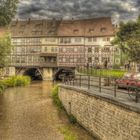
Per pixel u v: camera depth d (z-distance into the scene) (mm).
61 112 29172
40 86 59250
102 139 18016
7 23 29438
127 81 23703
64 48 80125
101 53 77000
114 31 76750
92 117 20047
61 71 83250
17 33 84000
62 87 31688
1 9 28438
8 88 53812
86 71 50500
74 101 25094
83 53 78625
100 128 18422
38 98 39750
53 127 23141
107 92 20125
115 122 15938
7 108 31797
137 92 14656
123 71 46625
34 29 83500
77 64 78750
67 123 24344
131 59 44438
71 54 79562
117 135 15633
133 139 13680
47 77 80750
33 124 24297
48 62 80938
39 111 29891
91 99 20344
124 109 14727
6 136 20797
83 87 24984
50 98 39625
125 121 14594
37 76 88125
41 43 81688
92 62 77812
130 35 47406
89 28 79875
